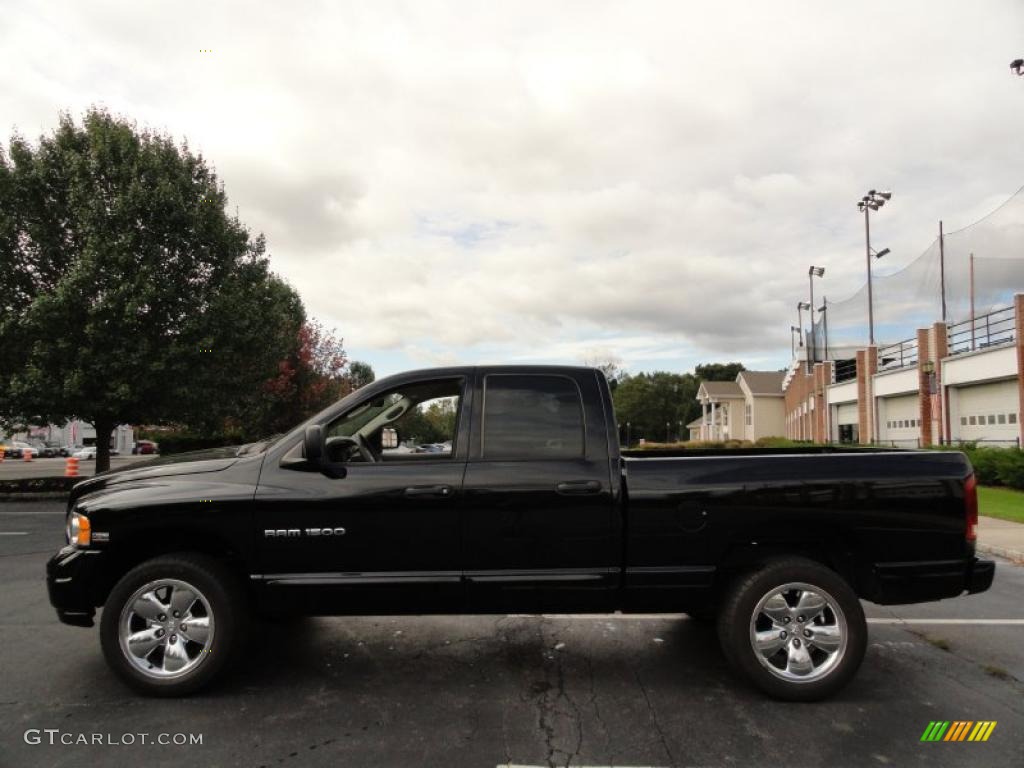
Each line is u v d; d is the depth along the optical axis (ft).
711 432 231.91
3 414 52.95
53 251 51.78
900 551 14.05
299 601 13.79
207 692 13.99
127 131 54.95
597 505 13.89
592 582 13.84
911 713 13.03
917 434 87.92
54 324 49.83
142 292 50.72
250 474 14.06
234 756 11.25
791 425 168.25
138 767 10.87
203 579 13.58
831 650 13.58
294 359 88.74
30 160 52.54
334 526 13.74
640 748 11.56
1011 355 63.41
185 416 58.34
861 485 13.97
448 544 13.82
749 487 13.92
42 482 56.59
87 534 13.80
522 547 13.85
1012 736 12.08
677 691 14.12
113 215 51.85
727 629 13.76
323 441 13.64
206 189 58.03
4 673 15.06
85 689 14.14
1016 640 17.85
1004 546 30.14
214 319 55.57
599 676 15.01
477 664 15.79
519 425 14.51
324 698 13.73
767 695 13.73
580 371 14.94
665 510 13.89
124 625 13.58
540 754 11.35
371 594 13.76
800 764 11.03
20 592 22.61
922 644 17.49
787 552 14.29
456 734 12.09
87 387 51.57
